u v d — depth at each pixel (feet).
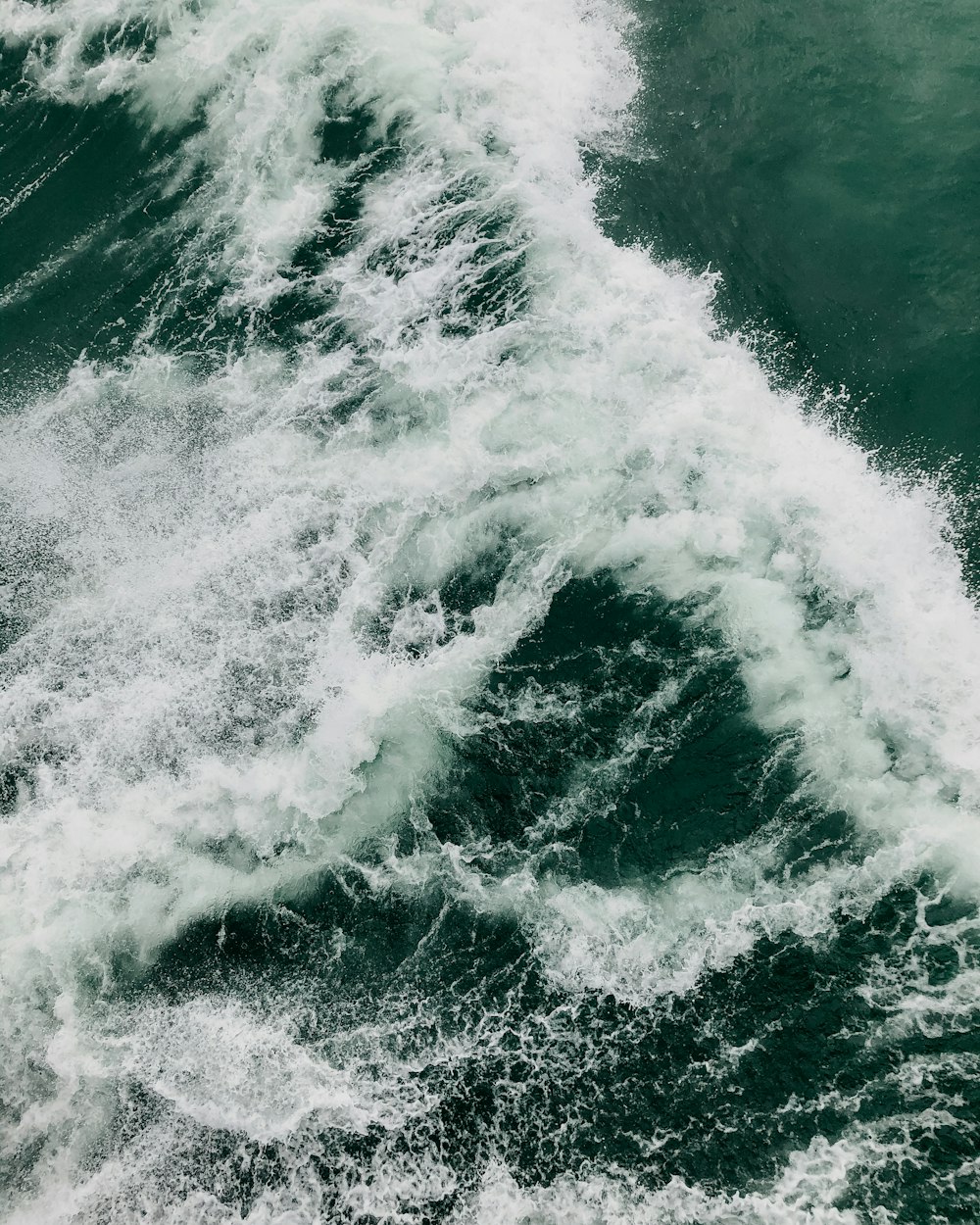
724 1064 34.50
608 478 49.14
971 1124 32.48
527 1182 33.35
